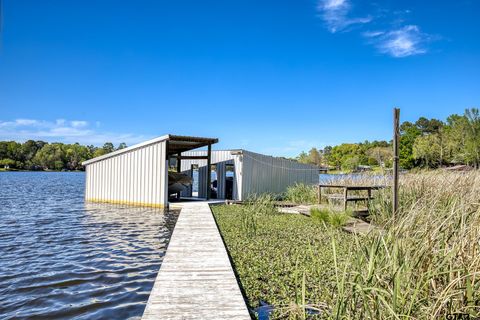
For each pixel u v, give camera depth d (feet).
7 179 154.10
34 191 85.51
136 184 51.01
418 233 13.09
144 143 49.52
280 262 18.38
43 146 319.68
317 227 28.84
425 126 243.40
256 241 23.53
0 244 26.04
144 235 29.35
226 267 16.43
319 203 39.99
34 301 15.10
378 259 11.64
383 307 9.71
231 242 23.27
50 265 20.39
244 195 54.70
